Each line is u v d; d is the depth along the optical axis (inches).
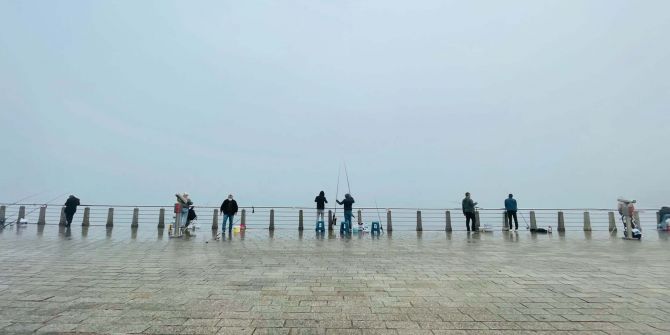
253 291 263.6
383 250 501.0
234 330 185.0
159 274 321.4
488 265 378.3
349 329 187.8
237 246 536.4
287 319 202.5
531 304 233.3
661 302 238.1
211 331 183.5
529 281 300.2
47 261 385.1
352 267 363.3
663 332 184.1
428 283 291.9
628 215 689.6
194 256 430.6
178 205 681.0
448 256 443.5
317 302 236.4
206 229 864.3
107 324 192.7
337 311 217.5
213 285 281.1
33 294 251.8
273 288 273.0
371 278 309.9
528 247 544.7
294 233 791.7
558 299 245.1
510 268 360.2
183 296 248.8
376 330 186.4
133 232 743.1
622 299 245.3
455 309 222.4
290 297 248.1
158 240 607.8
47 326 189.3
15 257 409.7
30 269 340.5
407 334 181.0
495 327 191.0
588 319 203.9
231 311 216.5
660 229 874.8
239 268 353.7
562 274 330.0
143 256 426.9
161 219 856.9
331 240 641.0
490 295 255.4
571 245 573.6
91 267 352.5
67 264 367.9
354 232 804.6
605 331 185.6
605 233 823.1
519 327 191.2
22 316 205.0
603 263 392.5
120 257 416.2
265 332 182.5
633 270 350.6
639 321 200.7
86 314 209.0
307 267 361.7
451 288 275.7
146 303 231.5
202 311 215.9
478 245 571.5
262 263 384.2
